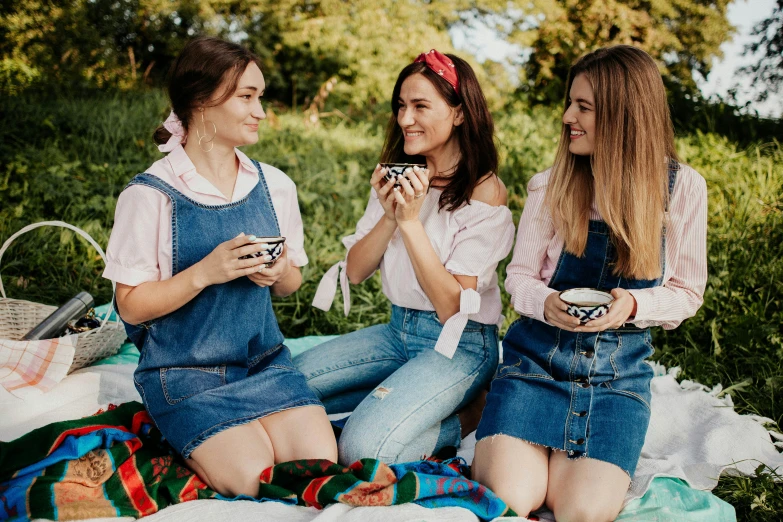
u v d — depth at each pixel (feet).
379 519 6.03
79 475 6.51
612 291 7.22
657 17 33.22
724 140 22.17
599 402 7.13
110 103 26.21
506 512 6.41
